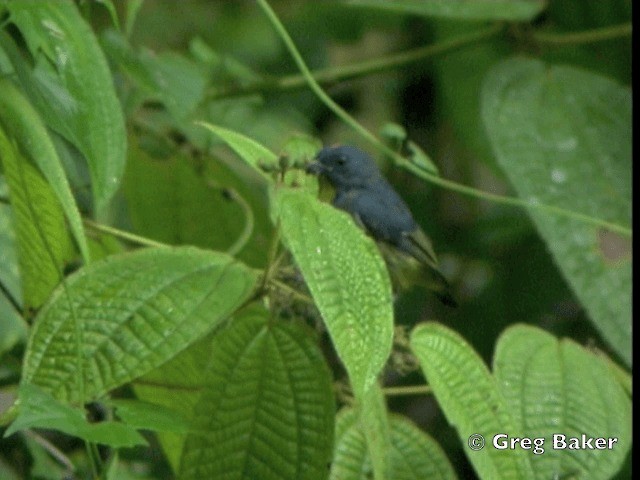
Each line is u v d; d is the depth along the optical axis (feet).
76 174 3.41
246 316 3.17
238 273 3.14
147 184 3.76
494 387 3.14
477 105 4.71
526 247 4.84
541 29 4.50
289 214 3.01
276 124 4.18
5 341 3.39
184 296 3.10
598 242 3.78
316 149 3.48
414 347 3.14
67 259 3.20
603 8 4.49
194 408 3.13
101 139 3.08
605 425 3.20
